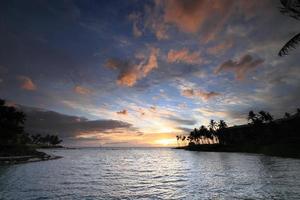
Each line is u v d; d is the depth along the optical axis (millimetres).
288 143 98875
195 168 49125
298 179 26953
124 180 31172
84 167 53594
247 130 165500
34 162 60219
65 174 37531
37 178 31281
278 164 49375
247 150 131750
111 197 19453
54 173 38438
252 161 61031
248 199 17297
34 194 20344
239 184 24797
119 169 49500
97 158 103312
